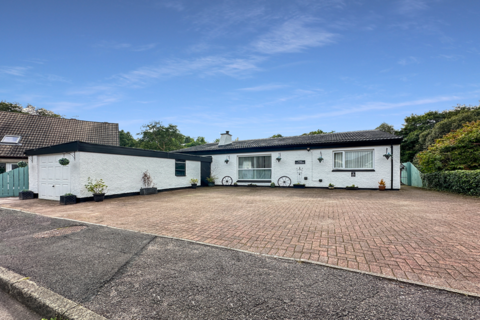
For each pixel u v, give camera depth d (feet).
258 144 53.42
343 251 11.18
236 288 7.88
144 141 109.29
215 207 24.13
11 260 10.60
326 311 6.51
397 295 7.28
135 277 8.79
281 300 7.11
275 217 18.97
